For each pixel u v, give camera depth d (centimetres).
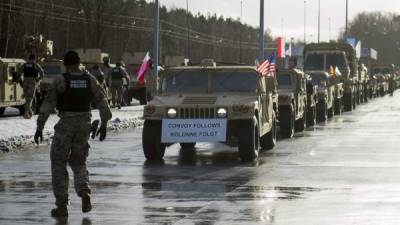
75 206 1211
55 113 3519
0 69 3503
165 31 12581
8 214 1138
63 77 1136
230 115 1867
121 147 2253
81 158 1139
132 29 11150
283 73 2936
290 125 2609
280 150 2164
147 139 1905
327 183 1480
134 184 1474
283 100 2625
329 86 3897
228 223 1069
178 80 2022
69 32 10012
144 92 5078
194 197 1308
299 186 1442
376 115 4131
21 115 3678
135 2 11275
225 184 1474
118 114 3694
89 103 1149
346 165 1786
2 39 6200
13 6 6384
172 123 1884
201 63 2047
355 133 2819
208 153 2103
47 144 2277
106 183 1487
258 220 1091
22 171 1666
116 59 10781
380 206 1211
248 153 1873
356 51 5191
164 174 1634
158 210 1173
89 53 4828
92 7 9506
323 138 2592
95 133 1162
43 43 4125
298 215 1130
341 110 4403
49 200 1267
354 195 1327
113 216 1123
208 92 1998
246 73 2016
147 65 4122
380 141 2458
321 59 4700
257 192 1367
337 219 1100
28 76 3153
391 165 1784
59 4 9769
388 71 8769
